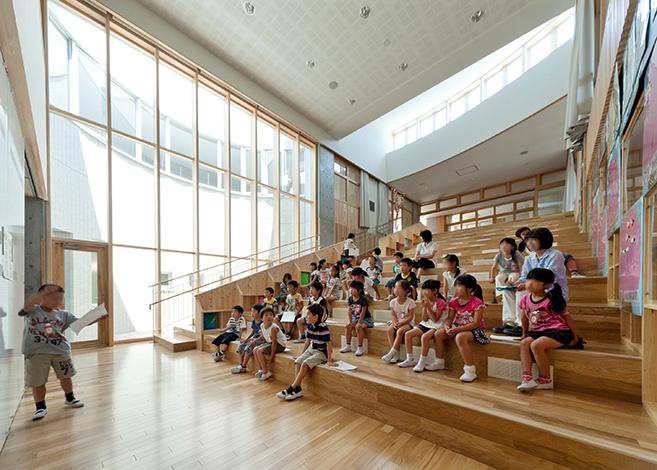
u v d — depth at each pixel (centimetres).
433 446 183
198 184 646
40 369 230
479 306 233
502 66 931
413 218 1470
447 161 1038
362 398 228
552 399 184
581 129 447
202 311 471
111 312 506
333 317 433
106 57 520
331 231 965
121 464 168
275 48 627
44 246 434
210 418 223
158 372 341
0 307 189
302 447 183
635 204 189
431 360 265
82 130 500
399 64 664
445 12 536
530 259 262
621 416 161
